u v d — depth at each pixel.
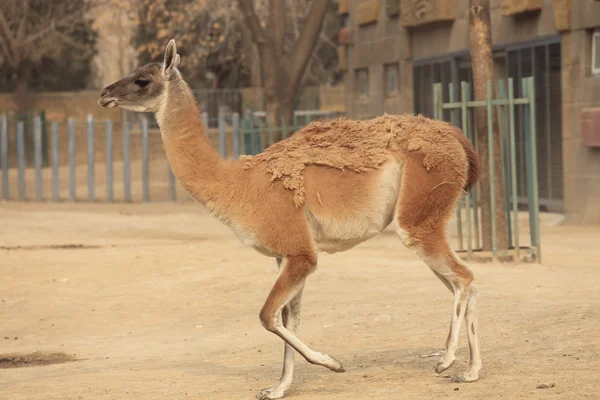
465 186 8.87
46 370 10.65
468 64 27.55
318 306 13.20
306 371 9.47
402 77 31.08
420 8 28.86
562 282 13.41
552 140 24.52
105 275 17.00
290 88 33.19
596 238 20.00
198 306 14.48
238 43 58.66
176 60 8.75
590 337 9.57
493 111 16.44
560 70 23.83
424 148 8.49
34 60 57.81
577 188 23.09
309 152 8.56
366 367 9.37
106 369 10.35
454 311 8.45
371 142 8.58
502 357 9.22
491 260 16.47
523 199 26.03
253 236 8.48
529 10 24.44
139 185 39.09
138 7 46.56
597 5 21.92
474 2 16.92
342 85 64.19
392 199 8.57
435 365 9.17
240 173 8.62
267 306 8.30
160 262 17.95
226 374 9.61
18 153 34.56
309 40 33.09
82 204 32.84
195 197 8.70
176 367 10.19
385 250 18.72
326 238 8.60
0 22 56.38
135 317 14.06
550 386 7.86
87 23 62.19
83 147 53.34
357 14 34.66
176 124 8.70
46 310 14.60
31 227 24.41
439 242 8.50
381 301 13.06
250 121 34.03
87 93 59.59
